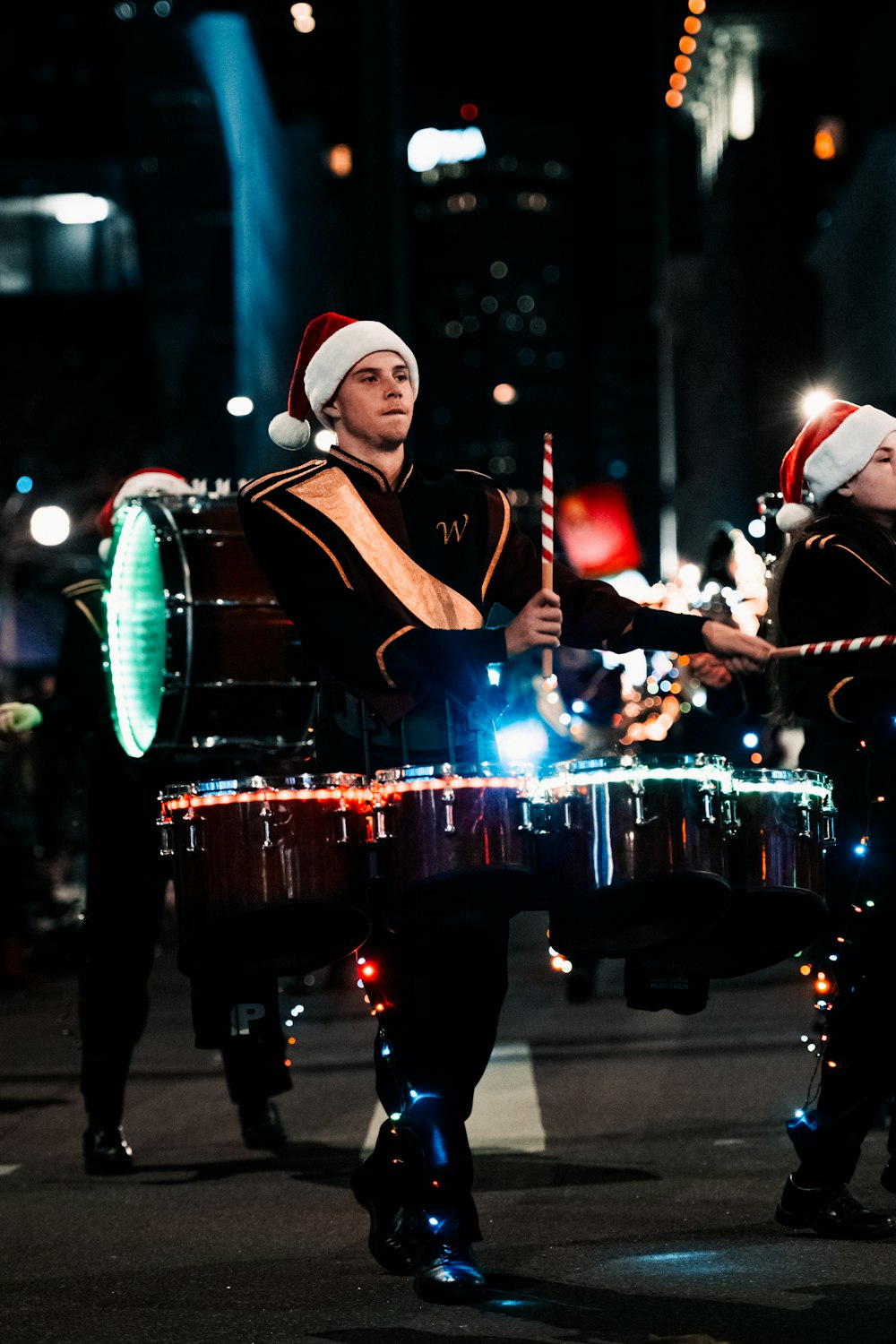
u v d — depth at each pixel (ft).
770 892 15.52
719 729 30.48
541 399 603.67
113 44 115.14
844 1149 17.57
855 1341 13.87
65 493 103.96
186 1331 15.15
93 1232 19.72
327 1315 15.44
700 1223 18.63
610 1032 34.94
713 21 134.62
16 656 98.17
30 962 47.57
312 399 16.85
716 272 143.33
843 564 16.49
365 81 212.02
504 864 14.82
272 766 24.67
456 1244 15.84
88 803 24.27
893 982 16.87
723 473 138.21
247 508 16.24
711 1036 33.65
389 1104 16.89
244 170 126.52
